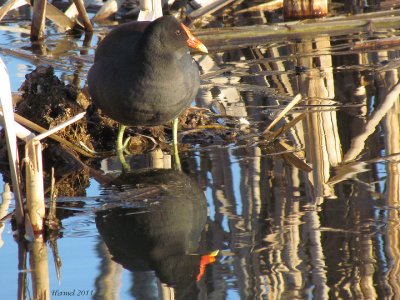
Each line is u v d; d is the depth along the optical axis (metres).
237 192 8.32
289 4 15.56
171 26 8.86
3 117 7.59
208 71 13.13
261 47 14.30
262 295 6.07
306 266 6.51
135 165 9.50
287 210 7.72
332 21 14.60
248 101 11.52
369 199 7.87
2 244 7.22
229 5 16.75
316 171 8.79
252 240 7.08
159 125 9.86
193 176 8.93
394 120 10.19
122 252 7.04
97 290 6.30
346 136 9.82
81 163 9.55
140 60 8.88
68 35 15.48
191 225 7.54
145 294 6.20
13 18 17.00
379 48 13.44
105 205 8.16
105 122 10.45
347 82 11.93
